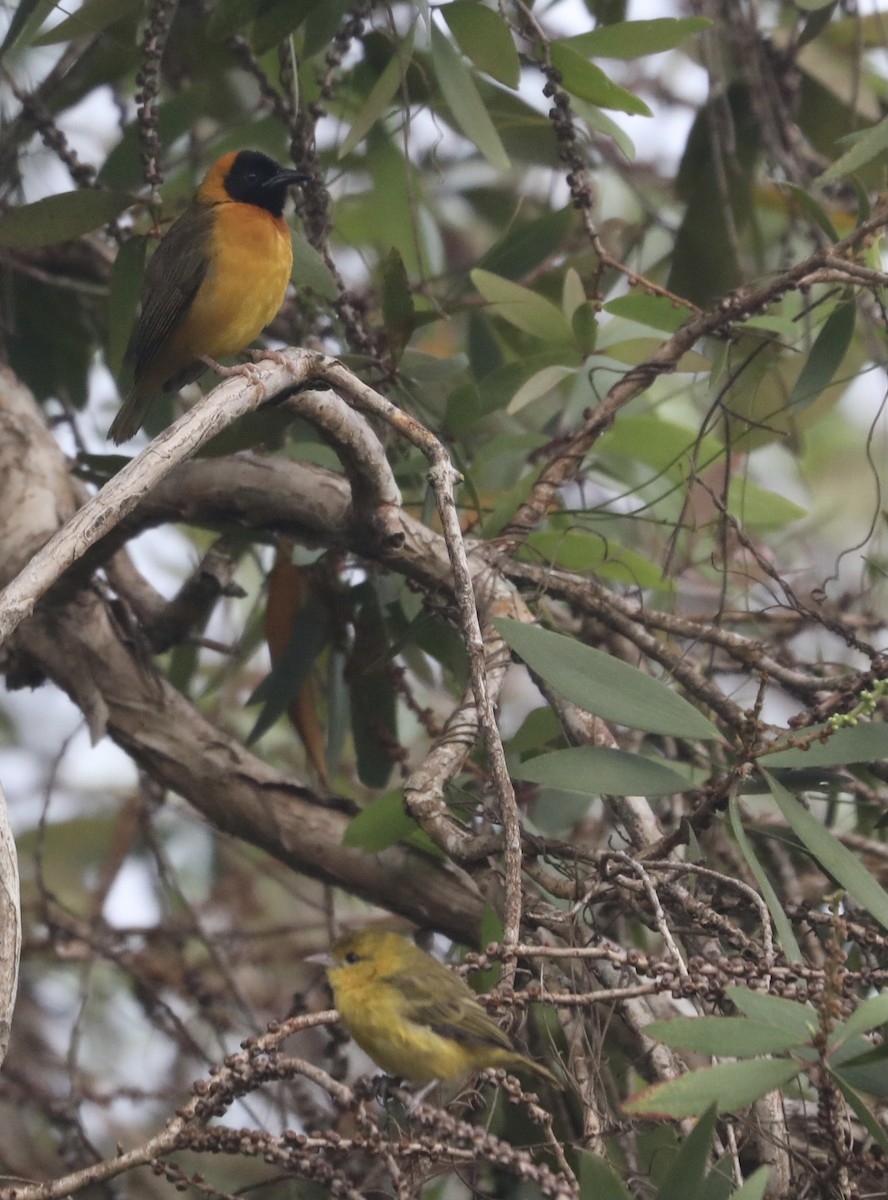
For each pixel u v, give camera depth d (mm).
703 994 5777
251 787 9719
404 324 9664
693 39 12031
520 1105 7641
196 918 11086
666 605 10945
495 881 8227
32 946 12773
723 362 9180
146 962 12734
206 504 9203
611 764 6977
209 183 10430
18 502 9789
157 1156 5566
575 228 12516
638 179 14336
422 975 7230
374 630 10508
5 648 9766
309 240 10547
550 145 12477
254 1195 9453
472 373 11492
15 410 10172
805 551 11961
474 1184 6645
